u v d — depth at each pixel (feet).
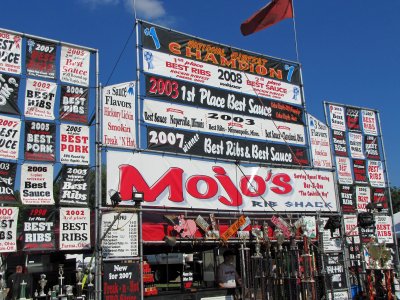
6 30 38.60
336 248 53.42
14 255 44.01
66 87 40.27
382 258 48.44
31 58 39.27
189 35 48.85
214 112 48.73
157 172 43.55
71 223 38.01
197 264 51.42
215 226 44.65
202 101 48.21
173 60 47.19
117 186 40.98
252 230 45.57
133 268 39.45
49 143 38.55
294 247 39.91
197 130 47.14
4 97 37.58
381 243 51.49
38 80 39.17
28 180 37.14
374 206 51.29
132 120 42.98
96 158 40.11
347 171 57.00
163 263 48.88
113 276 38.42
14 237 35.81
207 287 45.03
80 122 40.27
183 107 46.75
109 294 37.91
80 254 48.11
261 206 49.26
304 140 54.75
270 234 48.26
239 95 51.03
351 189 56.85
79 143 39.81
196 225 43.86
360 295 50.06
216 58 50.29
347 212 55.62
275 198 50.44
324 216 53.57
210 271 50.42
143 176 42.63
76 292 39.93
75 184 38.96
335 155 56.49
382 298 47.62
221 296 43.62
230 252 45.91
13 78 38.24
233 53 51.72
